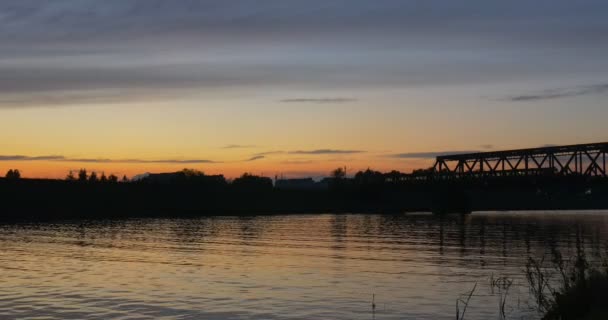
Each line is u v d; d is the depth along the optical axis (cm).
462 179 16500
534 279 3847
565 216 17162
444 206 19075
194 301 3247
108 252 6091
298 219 14512
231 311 2989
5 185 16500
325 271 4572
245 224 12056
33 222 12275
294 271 4559
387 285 3834
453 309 3044
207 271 4547
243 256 5744
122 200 17862
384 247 6844
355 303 3206
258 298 3347
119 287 3712
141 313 2934
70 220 13212
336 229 10462
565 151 13350
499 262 5203
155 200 18600
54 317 2839
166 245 7031
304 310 3020
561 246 6900
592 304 2520
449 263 5153
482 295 3431
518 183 14600
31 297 3344
